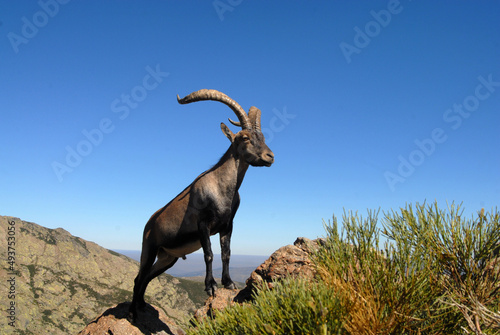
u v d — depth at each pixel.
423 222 3.72
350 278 3.49
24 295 108.56
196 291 143.25
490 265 3.38
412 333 3.13
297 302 2.98
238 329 3.19
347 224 3.80
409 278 3.24
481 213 3.58
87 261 146.38
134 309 7.07
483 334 2.69
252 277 6.46
